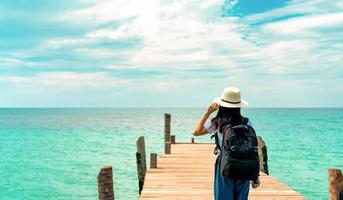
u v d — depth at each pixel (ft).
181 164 38.83
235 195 16.05
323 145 141.59
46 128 265.13
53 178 78.23
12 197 62.59
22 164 98.63
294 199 25.20
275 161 99.50
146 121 422.82
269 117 510.17
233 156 14.47
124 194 61.57
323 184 69.41
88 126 297.12
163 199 25.23
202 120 15.67
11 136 196.95
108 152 122.01
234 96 15.16
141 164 38.22
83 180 75.97
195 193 26.86
